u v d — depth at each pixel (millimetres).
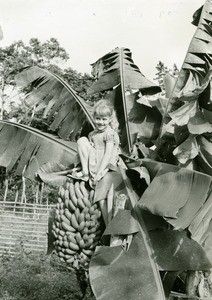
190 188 5164
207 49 5691
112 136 5887
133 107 6996
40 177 6805
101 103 5941
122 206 5559
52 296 9727
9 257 14961
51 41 38281
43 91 7703
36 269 12383
